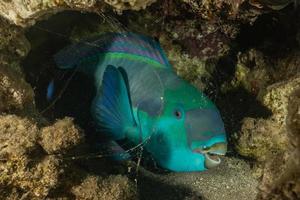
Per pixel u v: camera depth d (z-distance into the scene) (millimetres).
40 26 1219
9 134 906
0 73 1001
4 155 895
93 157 1085
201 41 1258
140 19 1252
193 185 1116
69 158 948
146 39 1112
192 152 1050
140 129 1099
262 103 1155
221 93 1320
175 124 1053
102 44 1159
